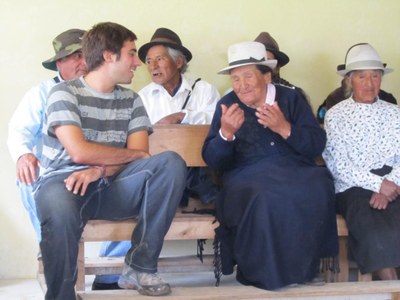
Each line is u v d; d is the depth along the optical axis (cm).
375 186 314
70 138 264
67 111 267
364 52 336
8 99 402
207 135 322
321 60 439
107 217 281
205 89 398
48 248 248
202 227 303
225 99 321
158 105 393
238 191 292
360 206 308
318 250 294
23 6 402
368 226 301
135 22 416
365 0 441
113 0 412
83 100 275
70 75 338
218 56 427
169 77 388
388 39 445
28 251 407
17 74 403
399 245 297
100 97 279
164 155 269
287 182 291
